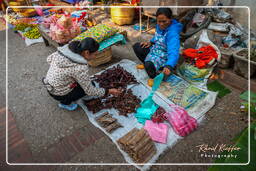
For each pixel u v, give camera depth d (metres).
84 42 1.95
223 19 3.33
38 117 2.47
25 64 3.59
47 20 3.84
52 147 2.13
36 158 2.03
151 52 2.90
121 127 2.25
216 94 2.56
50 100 2.72
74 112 2.49
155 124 2.22
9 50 4.08
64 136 2.22
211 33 3.11
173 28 2.57
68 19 3.22
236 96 2.58
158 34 2.75
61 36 3.22
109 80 2.85
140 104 2.49
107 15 5.16
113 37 3.30
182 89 2.70
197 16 3.56
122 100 2.54
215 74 2.94
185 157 1.94
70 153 2.06
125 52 3.77
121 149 2.03
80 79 2.05
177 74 3.03
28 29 4.70
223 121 2.27
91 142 2.14
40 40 4.38
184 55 3.04
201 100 2.51
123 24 4.59
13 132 2.31
